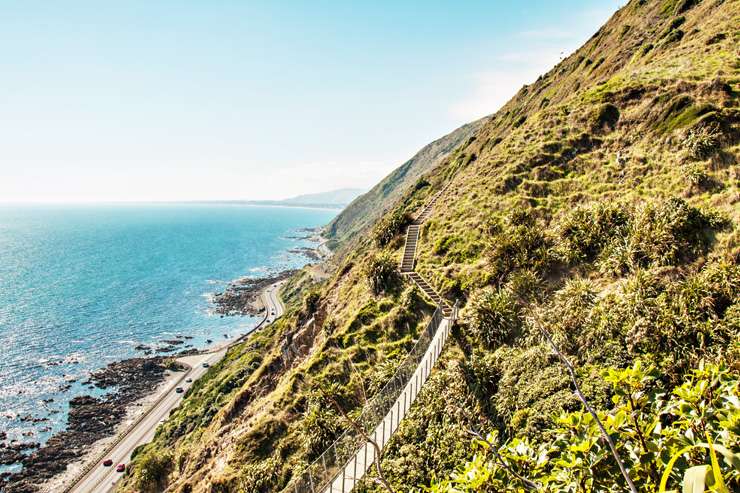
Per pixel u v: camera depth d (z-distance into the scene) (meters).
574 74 74.44
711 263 19.72
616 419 5.15
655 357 16.64
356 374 31.44
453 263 35.59
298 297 142.38
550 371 19.41
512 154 44.00
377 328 34.47
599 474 5.25
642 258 22.41
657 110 35.03
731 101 30.17
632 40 62.06
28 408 74.81
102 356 101.25
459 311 29.41
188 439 52.03
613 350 18.22
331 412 29.00
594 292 22.31
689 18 52.47
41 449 62.00
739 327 15.75
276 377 44.12
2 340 111.25
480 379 21.44
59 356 100.69
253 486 26.61
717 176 25.47
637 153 33.00
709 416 4.99
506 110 97.31
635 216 25.31
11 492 53.59
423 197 85.12
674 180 27.31
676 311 17.66
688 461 4.62
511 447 6.07
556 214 32.28
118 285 186.00
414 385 24.17
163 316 137.12
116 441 64.00
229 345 107.75
